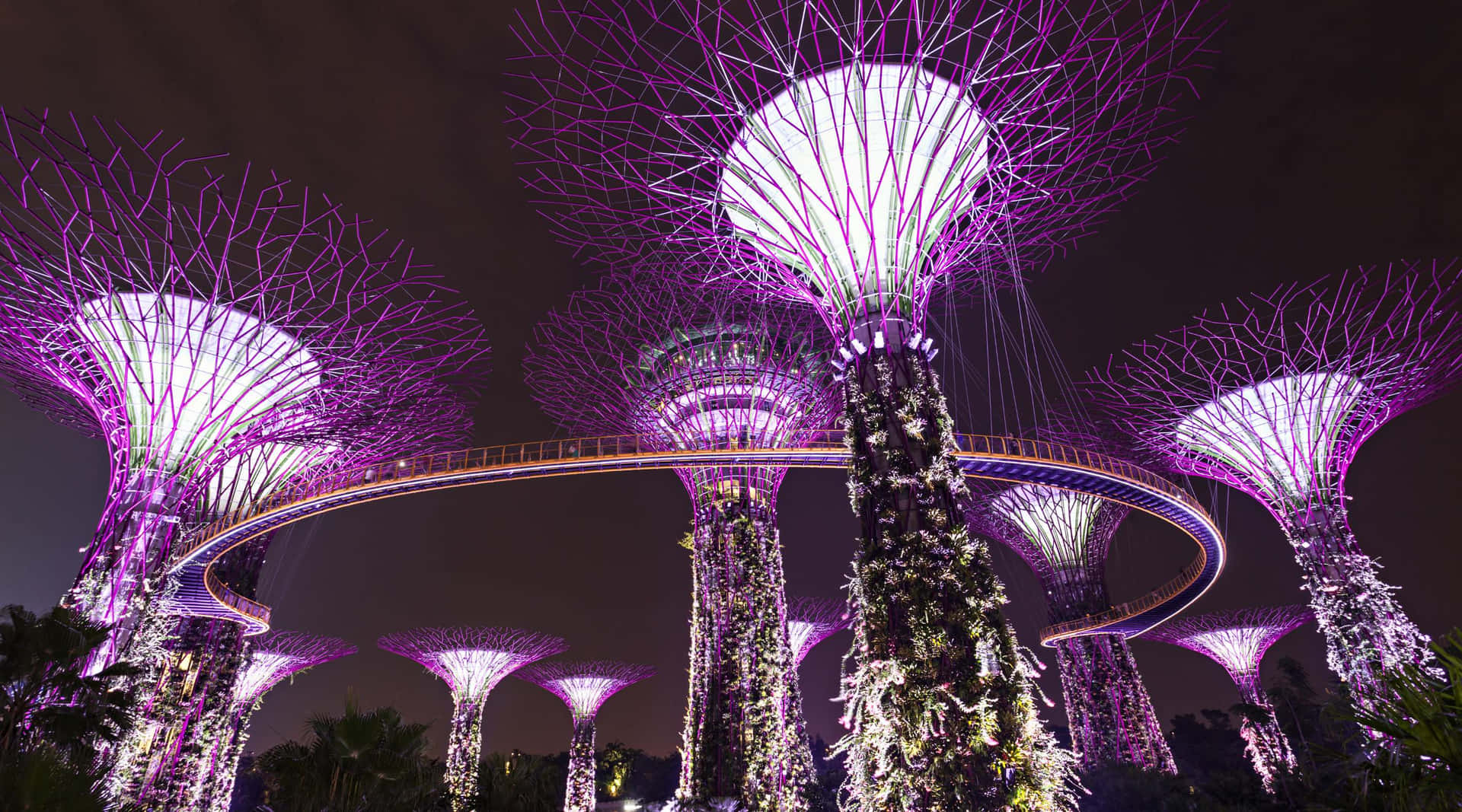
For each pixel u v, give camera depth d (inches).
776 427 1488.7
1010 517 2107.5
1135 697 1859.0
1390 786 209.8
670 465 1385.3
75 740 600.1
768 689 1289.4
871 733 565.3
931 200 741.9
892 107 734.5
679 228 830.5
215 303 924.0
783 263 779.4
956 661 555.2
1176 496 1492.4
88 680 643.5
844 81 663.8
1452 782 187.5
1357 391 1269.7
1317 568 1279.5
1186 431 1409.9
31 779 430.9
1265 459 1347.2
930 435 652.7
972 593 574.6
